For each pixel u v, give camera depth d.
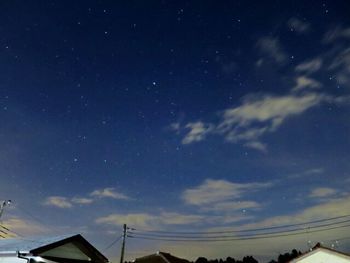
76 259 18.06
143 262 35.31
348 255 24.83
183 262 36.72
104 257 19.33
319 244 26.05
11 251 15.41
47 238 18.02
